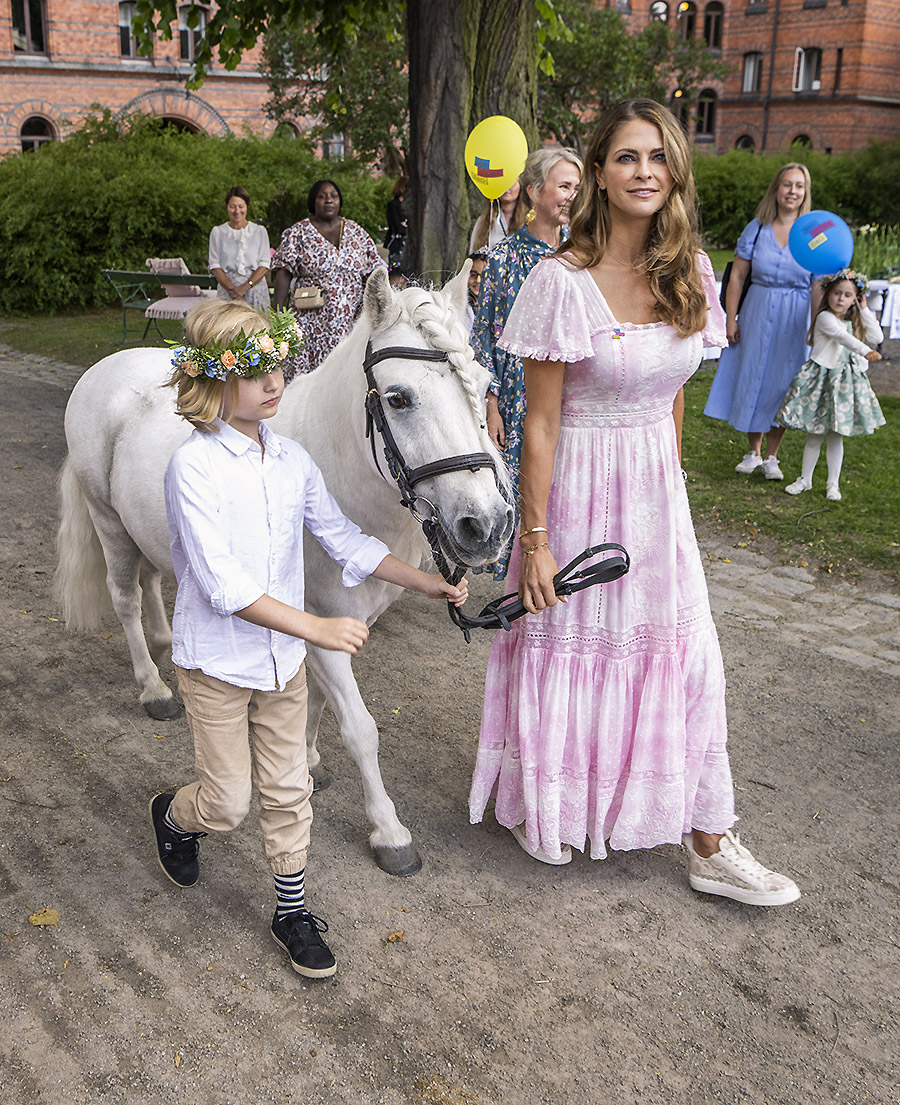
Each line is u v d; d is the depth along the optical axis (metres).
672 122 2.27
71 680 4.02
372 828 3.10
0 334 13.33
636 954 2.56
